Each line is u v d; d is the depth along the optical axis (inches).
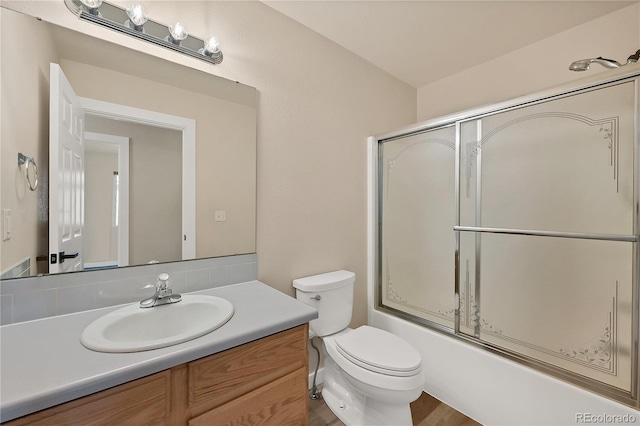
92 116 43.6
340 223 78.7
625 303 47.4
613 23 65.1
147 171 48.5
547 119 55.4
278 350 38.9
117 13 43.6
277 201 65.1
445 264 71.7
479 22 68.5
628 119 46.5
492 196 63.4
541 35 73.7
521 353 59.0
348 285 69.9
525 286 58.9
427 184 75.3
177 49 48.4
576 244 52.7
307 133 70.5
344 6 62.9
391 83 93.8
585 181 51.3
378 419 54.6
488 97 86.1
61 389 24.0
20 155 37.8
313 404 65.8
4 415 21.9
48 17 40.3
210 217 55.1
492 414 59.2
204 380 32.3
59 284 40.8
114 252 45.4
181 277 51.7
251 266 60.5
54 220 40.5
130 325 39.4
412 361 51.5
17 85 37.7
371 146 85.8
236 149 58.2
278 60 64.5
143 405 28.4
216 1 54.9
